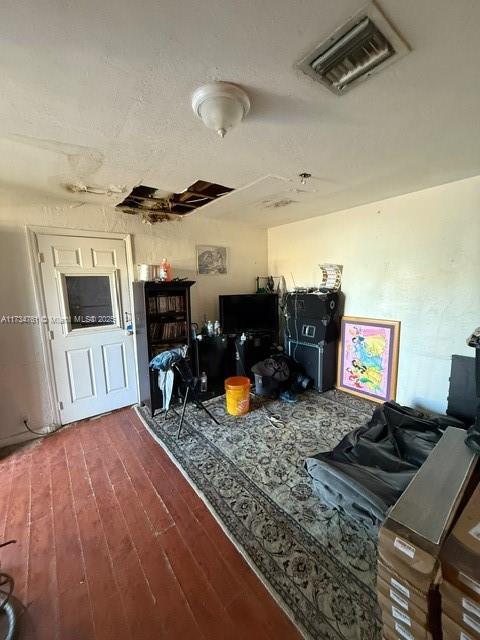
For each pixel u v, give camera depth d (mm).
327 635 1144
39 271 2621
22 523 1717
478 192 2295
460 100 1278
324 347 3400
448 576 910
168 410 3105
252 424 2795
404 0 814
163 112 1354
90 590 1344
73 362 2879
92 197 2631
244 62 1040
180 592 1327
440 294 2602
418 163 2012
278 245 4211
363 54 1018
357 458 1886
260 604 1269
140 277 3113
